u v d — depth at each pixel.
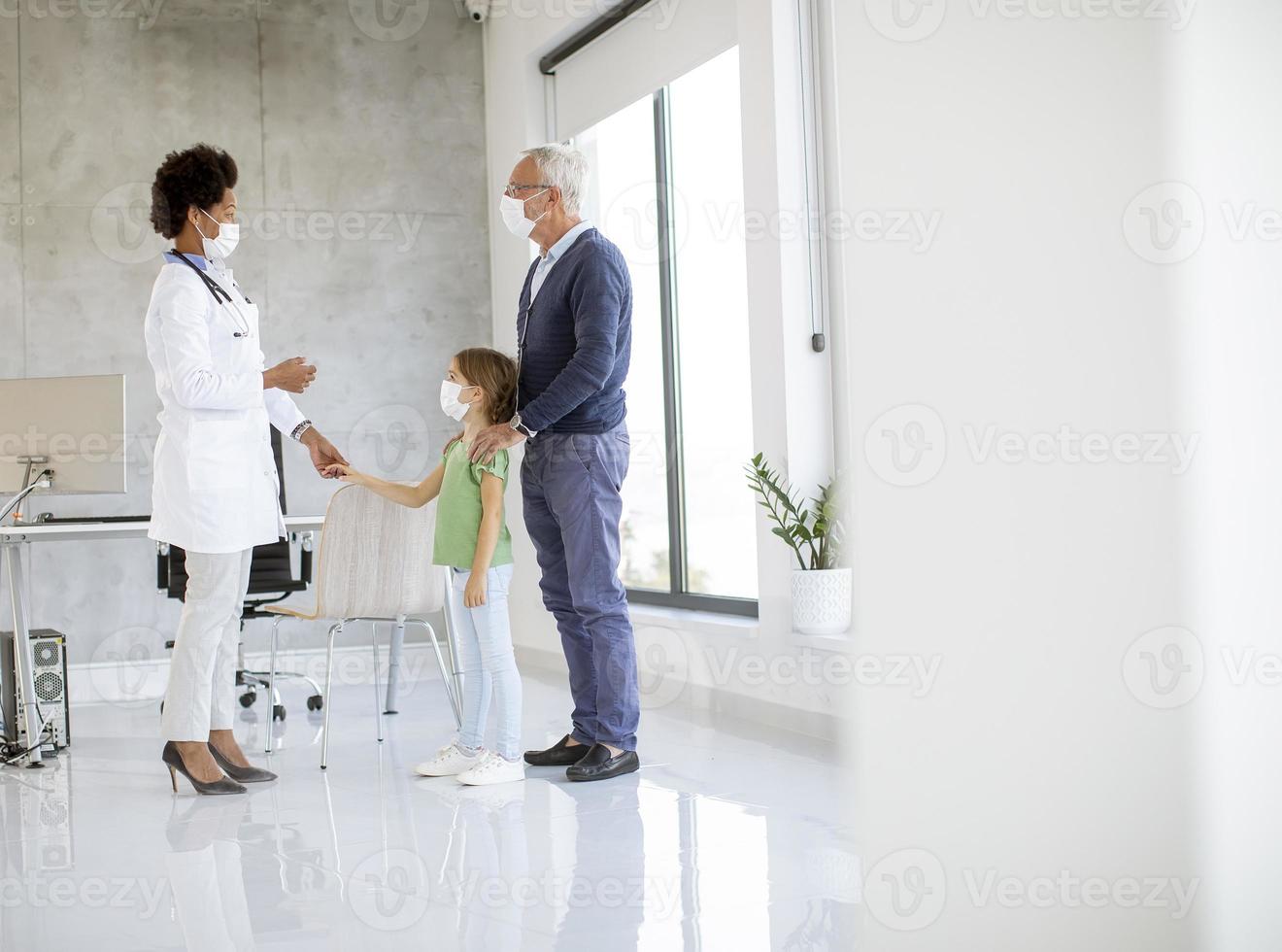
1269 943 0.40
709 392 4.89
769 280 4.07
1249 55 0.41
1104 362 0.40
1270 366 0.41
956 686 0.41
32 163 5.54
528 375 3.28
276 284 5.96
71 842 2.64
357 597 3.50
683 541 5.08
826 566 3.85
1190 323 0.40
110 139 5.66
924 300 0.42
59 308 5.55
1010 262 0.41
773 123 4.03
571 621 3.43
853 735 0.44
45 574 5.44
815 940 1.83
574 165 3.26
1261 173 0.41
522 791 3.06
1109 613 0.40
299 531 5.13
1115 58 0.40
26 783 3.37
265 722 4.40
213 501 2.99
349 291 6.09
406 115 6.23
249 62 5.94
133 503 5.59
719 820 2.69
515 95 5.99
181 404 2.97
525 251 5.93
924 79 0.42
